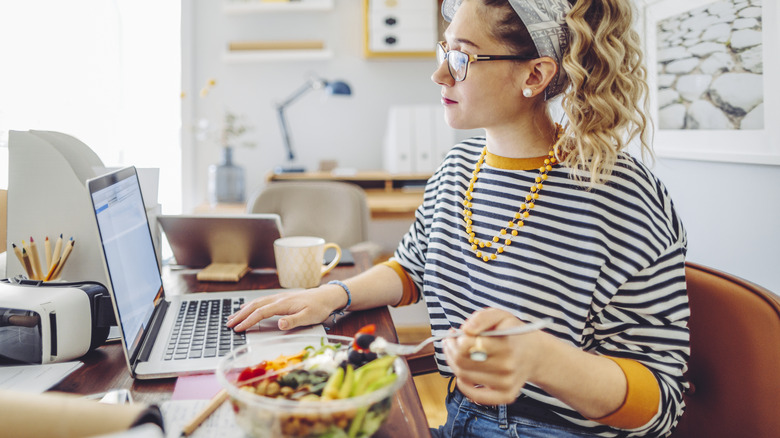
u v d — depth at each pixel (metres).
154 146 2.82
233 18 2.94
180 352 0.76
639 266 0.80
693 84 1.30
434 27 2.81
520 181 0.90
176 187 2.91
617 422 0.69
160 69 2.80
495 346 0.54
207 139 3.00
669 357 0.75
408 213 2.49
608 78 0.82
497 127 0.90
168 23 2.80
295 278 1.12
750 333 0.77
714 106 1.23
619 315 0.81
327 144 3.07
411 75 3.04
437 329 0.97
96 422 0.45
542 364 0.63
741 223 1.19
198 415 0.58
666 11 1.39
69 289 0.77
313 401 0.48
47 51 2.22
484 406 0.88
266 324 0.88
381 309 1.01
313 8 2.87
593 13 0.83
